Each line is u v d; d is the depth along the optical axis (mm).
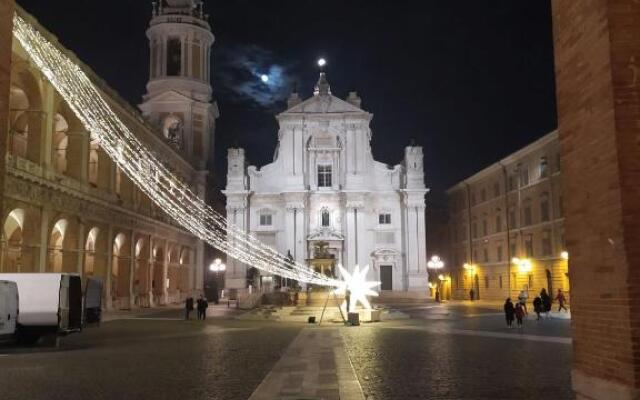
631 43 7168
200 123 69062
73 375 14180
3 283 19328
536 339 22562
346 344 21297
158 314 41562
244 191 66062
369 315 33875
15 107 34031
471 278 69188
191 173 65188
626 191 7016
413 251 65000
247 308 49344
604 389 7352
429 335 24766
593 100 7648
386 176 67188
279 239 66000
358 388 12406
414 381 13188
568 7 8352
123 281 44625
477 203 67812
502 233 60625
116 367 15570
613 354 7238
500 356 17500
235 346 20891
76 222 35469
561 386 12445
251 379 13594
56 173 32812
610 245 7285
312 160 67125
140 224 47312
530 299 53906
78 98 34594
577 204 8188
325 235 64750
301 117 67125
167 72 68875
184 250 62000
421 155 66438
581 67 7988
